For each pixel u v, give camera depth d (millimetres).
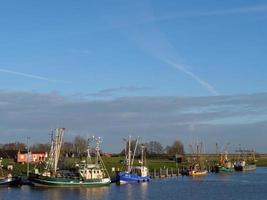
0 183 165500
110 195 148375
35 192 149750
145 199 140375
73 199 135625
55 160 177500
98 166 180500
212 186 186750
